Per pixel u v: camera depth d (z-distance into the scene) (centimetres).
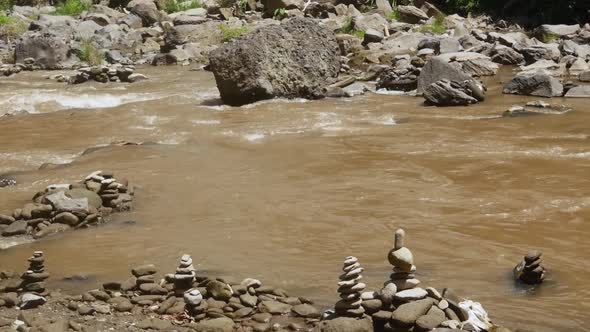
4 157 1387
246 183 1163
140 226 991
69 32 3000
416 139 1438
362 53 2564
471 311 705
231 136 1496
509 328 702
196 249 904
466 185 1139
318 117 1678
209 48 2862
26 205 1035
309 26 2011
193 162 1291
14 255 907
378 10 3359
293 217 1007
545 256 872
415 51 2631
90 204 1025
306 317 720
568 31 2855
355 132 1513
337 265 850
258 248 904
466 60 2275
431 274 825
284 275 823
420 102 1859
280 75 1914
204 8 3603
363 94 1986
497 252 886
